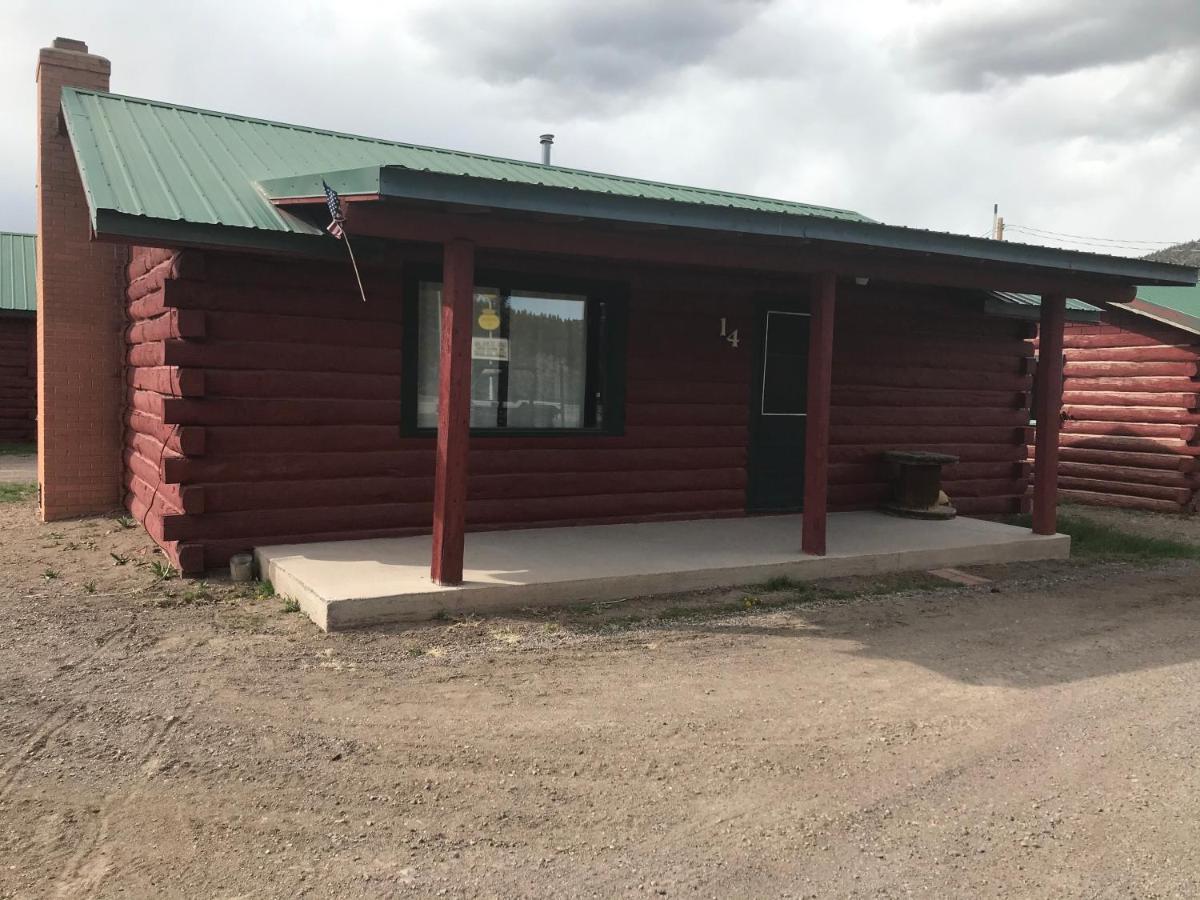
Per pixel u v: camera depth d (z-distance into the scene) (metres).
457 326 5.66
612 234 6.05
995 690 4.81
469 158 10.03
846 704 4.52
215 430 6.41
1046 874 3.03
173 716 4.07
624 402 8.25
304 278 6.65
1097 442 13.31
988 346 10.66
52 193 8.49
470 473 7.55
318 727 4.01
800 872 3.01
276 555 6.39
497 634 5.39
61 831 3.11
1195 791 3.67
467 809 3.36
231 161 7.40
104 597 5.93
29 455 15.97
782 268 6.80
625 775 3.66
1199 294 13.70
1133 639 5.91
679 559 6.89
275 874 2.91
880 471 9.93
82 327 8.72
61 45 8.64
